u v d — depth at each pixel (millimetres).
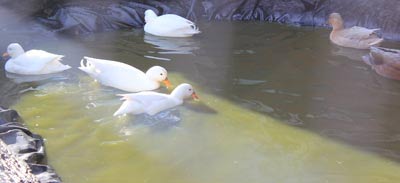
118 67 5371
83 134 4848
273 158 4691
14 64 5531
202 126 4949
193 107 5141
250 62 5828
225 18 7078
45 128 4891
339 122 5020
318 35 6543
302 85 5453
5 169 4219
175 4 7070
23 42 6102
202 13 7078
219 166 4629
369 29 6375
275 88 5402
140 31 6535
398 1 6695
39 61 5508
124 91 5320
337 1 6934
